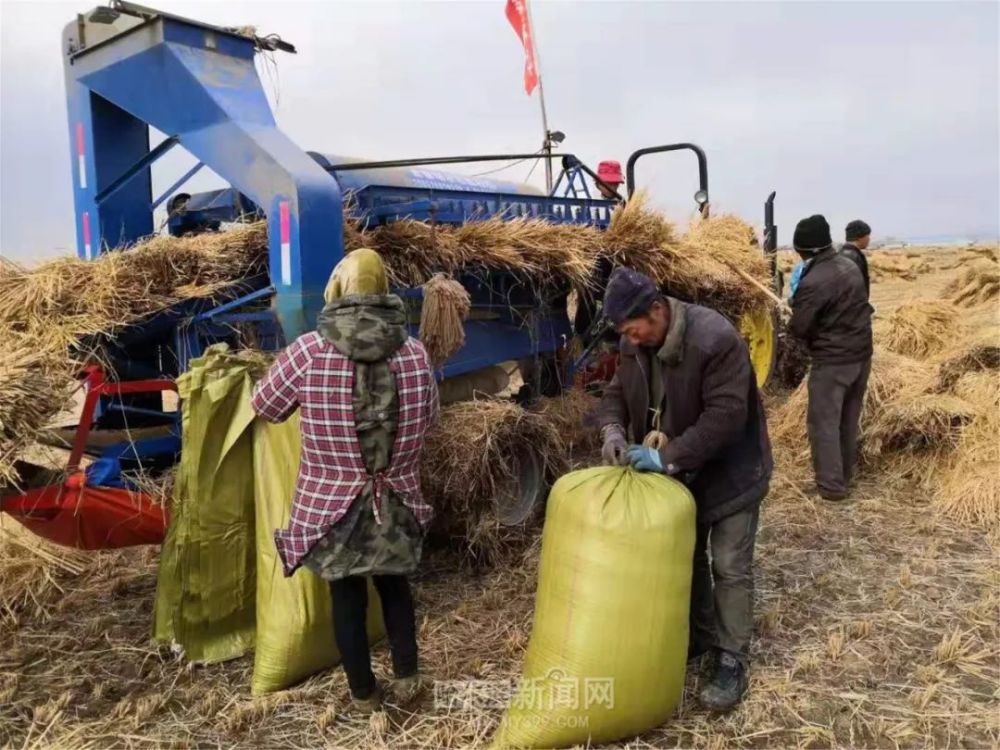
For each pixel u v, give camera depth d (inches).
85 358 126.3
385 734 106.7
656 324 106.5
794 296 203.3
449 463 148.2
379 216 164.7
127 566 156.2
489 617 138.6
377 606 127.0
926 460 220.8
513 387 206.8
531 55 326.6
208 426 116.6
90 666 122.5
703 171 277.9
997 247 855.7
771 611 139.3
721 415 103.5
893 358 278.8
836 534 181.6
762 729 108.6
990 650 128.9
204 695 115.0
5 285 130.3
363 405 99.7
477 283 185.2
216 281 139.3
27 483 120.5
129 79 151.9
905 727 109.3
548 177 253.8
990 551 171.5
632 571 98.8
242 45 153.4
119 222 169.5
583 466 194.2
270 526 118.5
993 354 247.1
